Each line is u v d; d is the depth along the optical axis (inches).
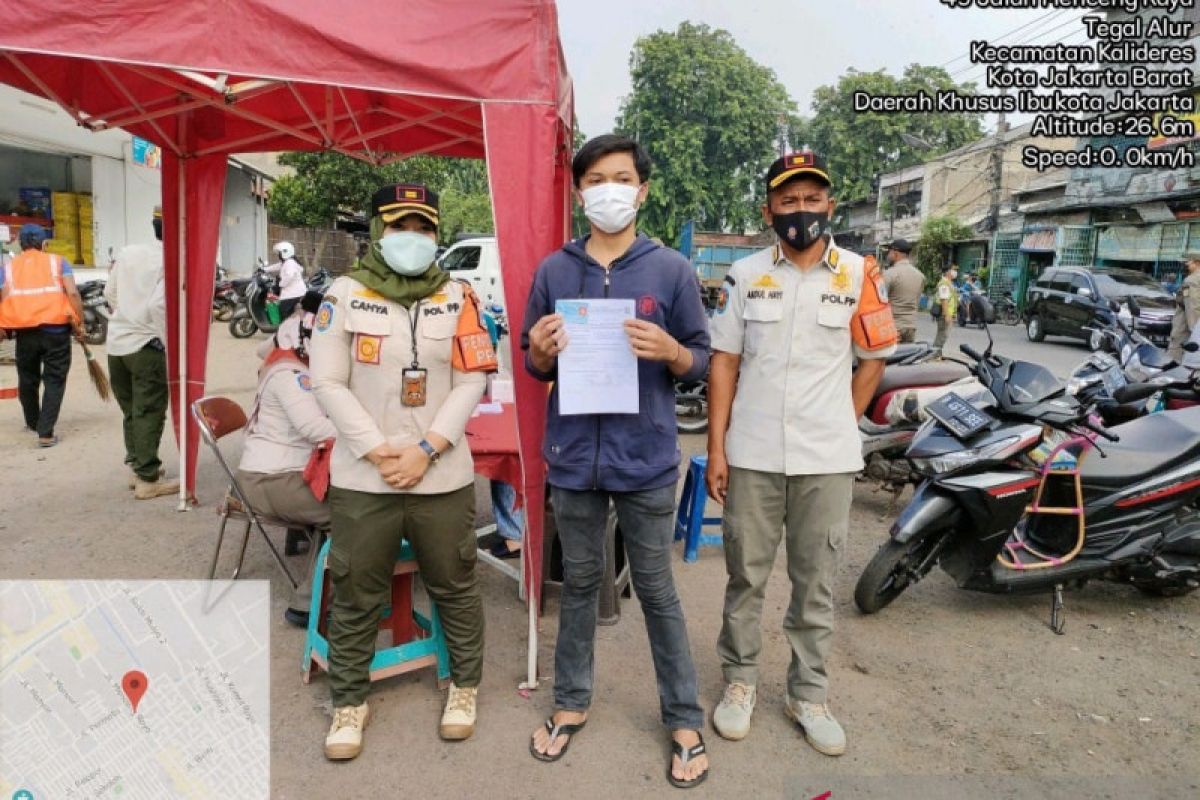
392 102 191.8
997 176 1030.4
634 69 1573.6
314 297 126.6
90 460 226.4
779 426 98.2
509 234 111.2
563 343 88.4
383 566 99.0
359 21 107.8
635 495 92.5
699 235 915.4
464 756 99.2
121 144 563.2
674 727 97.7
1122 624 141.9
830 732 101.2
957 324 836.6
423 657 111.0
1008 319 860.0
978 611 145.3
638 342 86.6
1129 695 117.5
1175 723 110.3
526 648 127.6
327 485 120.3
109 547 161.3
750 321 99.7
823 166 93.7
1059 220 885.8
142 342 184.4
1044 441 137.1
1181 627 140.9
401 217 95.5
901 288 314.8
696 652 126.7
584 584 98.3
